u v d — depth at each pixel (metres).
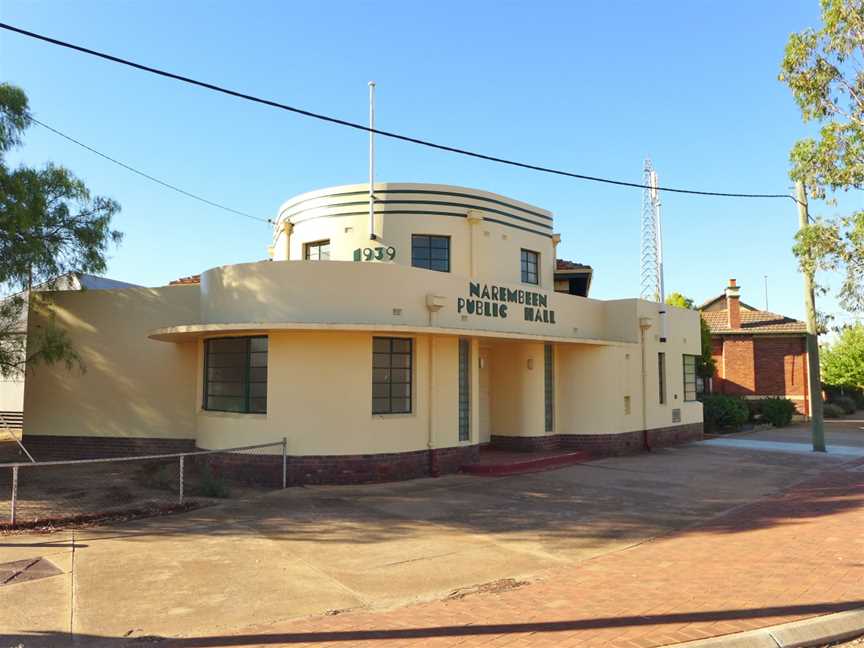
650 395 20.11
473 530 9.45
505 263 18.11
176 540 8.70
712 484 13.53
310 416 12.83
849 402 38.62
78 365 17.20
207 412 14.40
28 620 5.90
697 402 23.19
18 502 10.63
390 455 13.26
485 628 5.79
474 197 17.58
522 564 7.86
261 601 6.49
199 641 5.51
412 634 5.66
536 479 13.79
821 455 18.64
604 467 15.77
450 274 14.80
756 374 34.56
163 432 16.58
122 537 8.81
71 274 16.45
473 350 15.20
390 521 9.91
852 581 7.05
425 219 17.08
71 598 6.48
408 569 7.60
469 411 15.12
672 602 6.44
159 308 16.91
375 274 13.44
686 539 9.06
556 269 20.97
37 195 14.77
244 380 13.56
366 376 13.12
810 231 12.74
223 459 13.45
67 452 17.11
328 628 5.80
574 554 8.33
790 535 9.19
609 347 18.42
